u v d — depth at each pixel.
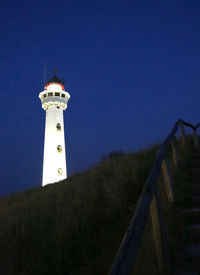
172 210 4.54
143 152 12.21
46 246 6.23
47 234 6.90
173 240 3.66
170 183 4.95
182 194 4.93
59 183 15.02
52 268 5.32
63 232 6.44
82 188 9.41
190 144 9.67
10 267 5.77
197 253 3.39
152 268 3.48
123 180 8.32
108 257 4.97
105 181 9.15
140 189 7.49
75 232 6.35
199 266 3.21
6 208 12.05
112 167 11.16
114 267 1.73
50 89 49.12
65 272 5.09
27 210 9.58
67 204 8.52
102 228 6.30
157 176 3.30
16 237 7.17
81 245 5.86
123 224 6.09
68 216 7.24
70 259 5.48
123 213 6.64
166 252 3.06
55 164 44.97
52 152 45.66
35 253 6.13
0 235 7.49
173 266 3.21
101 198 7.82
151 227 4.88
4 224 8.47
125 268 1.74
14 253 6.30
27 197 13.92
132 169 8.89
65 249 5.79
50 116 48.44
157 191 3.18
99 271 4.62
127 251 1.87
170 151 9.29
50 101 48.22
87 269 4.88
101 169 11.73
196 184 5.63
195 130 9.88
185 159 7.17
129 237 2.02
